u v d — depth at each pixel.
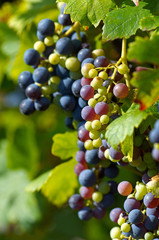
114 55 0.80
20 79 0.78
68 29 0.78
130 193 0.72
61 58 0.77
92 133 0.72
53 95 0.79
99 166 0.77
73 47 0.76
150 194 0.69
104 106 0.69
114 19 0.72
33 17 0.95
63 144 0.86
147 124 0.69
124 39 0.72
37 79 0.76
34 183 0.88
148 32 0.78
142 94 0.65
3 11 1.07
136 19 0.72
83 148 0.76
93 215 0.78
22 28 0.97
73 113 0.77
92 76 0.72
